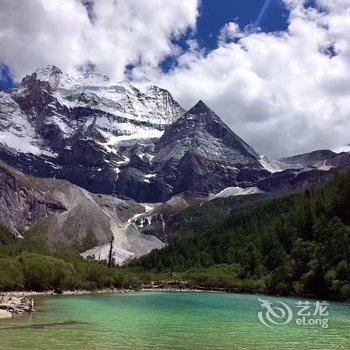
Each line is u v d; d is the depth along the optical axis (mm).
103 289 126500
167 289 151375
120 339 39406
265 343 39500
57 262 114438
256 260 156500
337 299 97062
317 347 37969
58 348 34094
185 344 37969
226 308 75750
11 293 90375
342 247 107750
